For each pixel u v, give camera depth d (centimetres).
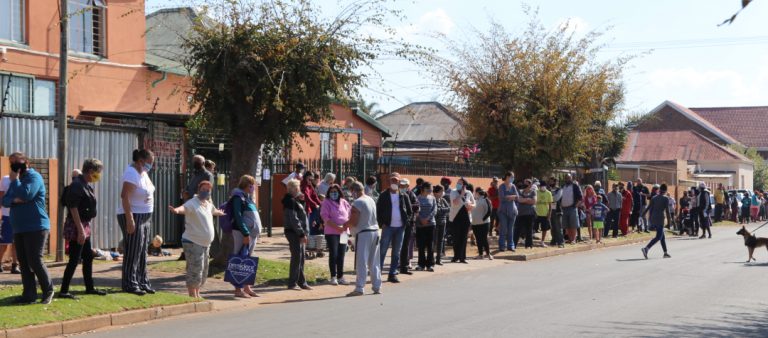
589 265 1892
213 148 2191
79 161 1709
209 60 1448
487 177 2941
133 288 1172
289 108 1491
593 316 1101
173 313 1126
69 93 2256
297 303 1265
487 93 2533
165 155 1948
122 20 2405
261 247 1998
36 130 1648
